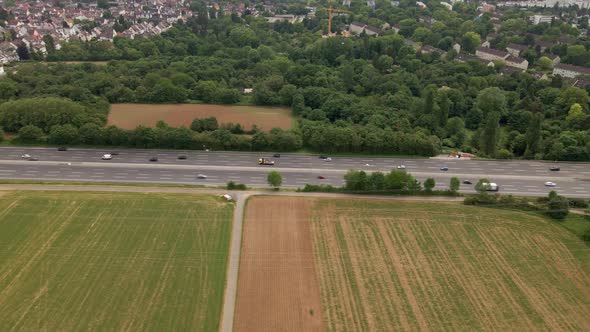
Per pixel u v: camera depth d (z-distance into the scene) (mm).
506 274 139750
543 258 146250
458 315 124812
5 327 116812
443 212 168875
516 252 148750
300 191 181750
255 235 155000
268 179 179250
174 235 153250
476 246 151375
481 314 125250
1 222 156125
